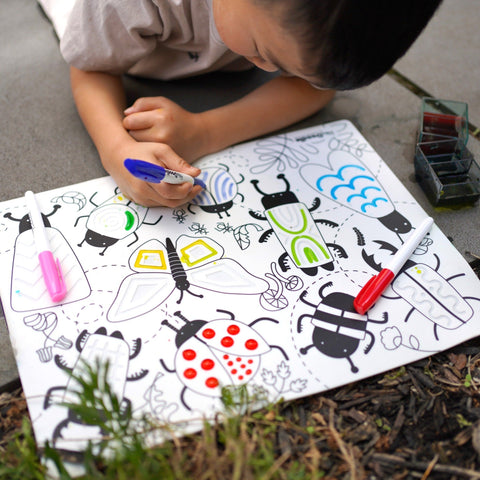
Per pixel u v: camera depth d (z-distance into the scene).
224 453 0.48
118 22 0.74
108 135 0.73
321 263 0.65
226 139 0.79
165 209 0.71
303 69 0.53
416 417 0.53
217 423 0.51
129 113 0.75
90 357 0.56
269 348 0.57
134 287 0.62
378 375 0.57
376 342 0.58
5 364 0.56
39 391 0.53
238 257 0.65
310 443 0.51
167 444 0.49
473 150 0.82
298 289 0.62
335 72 0.51
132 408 0.52
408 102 0.91
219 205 0.72
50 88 0.92
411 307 0.61
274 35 0.51
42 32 1.05
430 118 0.80
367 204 0.73
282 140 0.82
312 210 0.71
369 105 0.91
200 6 0.75
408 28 0.48
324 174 0.77
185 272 0.63
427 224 0.68
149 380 0.54
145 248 0.66
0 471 0.48
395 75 0.97
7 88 0.92
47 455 0.47
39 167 0.78
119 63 0.81
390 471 0.49
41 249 0.63
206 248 0.66
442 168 0.74
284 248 0.67
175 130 0.73
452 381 0.56
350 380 0.55
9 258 0.64
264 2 0.48
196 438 0.50
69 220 0.69
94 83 0.81
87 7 0.73
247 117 0.79
